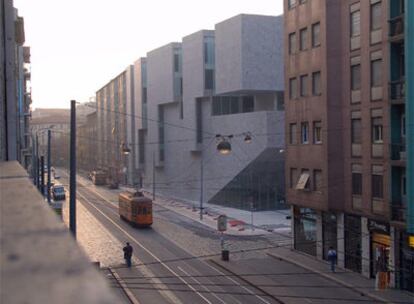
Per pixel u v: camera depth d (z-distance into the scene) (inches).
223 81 2513.5
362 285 1165.1
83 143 6264.8
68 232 49.9
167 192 3304.6
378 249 1218.0
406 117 1074.1
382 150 1185.4
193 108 2824.8
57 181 4119.1
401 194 1152.8
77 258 41.6
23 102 2325.3
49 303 33.5
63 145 5949.8
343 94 1336.1
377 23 1202.0
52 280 37.3
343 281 1207.6
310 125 1453.0
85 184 4124.0
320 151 1402.6
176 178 3164.4
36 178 1673.2
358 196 1274.6
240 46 2370.8
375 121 1220.5
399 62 1162.0
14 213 60.1
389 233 1165.1
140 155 3747.5
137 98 3752.5
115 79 4493.1
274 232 1939.0
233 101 2714.1
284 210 2527.1
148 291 1147.3
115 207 2822.3
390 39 1142.3
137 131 3772.1
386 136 1167.0
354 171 1296.8
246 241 1814.7
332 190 1354.6
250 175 2447.1
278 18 2413.9
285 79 1582.2
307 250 1525.6
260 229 2041.1
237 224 2126.0
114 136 4522.6
